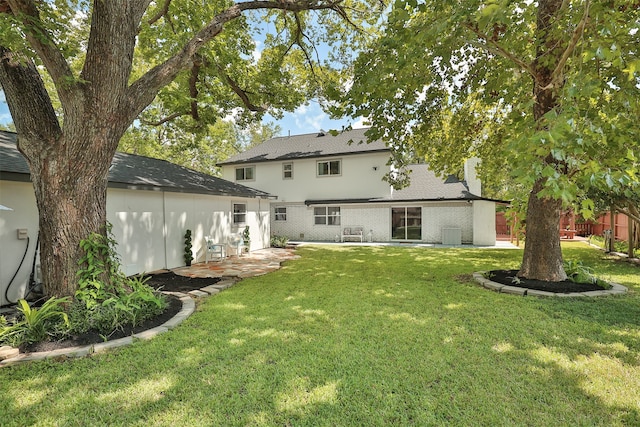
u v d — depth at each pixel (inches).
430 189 618.2
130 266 285.3
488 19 142.2
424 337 142.2
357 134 720.3
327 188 658.8
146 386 105.0
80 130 160.1
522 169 109.6
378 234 625.9
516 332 146.4
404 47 184.7
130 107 173.2
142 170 337.1
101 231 175.6
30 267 211.6
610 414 89.4
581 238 622.2
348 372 112.6
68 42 198.8
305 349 131.3
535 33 200.2
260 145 808.9
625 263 332.5
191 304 197.5
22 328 134.3
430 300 200.4
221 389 103.1
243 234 462.0
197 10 309.9
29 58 162.6
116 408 93.8
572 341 135.7
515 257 396.8
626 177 103.6
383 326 156.6
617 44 118.6
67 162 160.9
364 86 199.3
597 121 119.9
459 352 127.1
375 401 95.9
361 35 360.5
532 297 201.8
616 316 163.9
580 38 130.3
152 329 153.8
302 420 87.9
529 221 240.5
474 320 162.7
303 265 349.7
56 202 161.2
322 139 742.5
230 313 179.9
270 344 136.9
